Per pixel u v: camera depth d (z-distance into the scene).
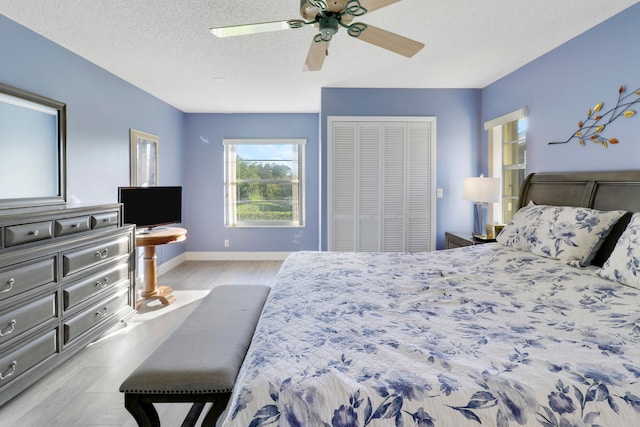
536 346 1.09
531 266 2.04
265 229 5.61
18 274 1.88
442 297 1.61
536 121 3.14
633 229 1.73
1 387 1.79
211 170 5.54
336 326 1.27
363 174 4.11
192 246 5.60
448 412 0.84
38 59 2.63
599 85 2.48
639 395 0.86
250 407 0.87
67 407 1.88
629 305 1.42
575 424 0.82
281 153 5.60
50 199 2.70
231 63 3.25
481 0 2.19
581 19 2.42
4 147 2.33
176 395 1.25
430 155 4.11
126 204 3.44
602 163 2.46
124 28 2.55
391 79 3.76
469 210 4.16
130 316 2.91
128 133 3.86
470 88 4.10
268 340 1.17
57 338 2.16
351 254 2.68
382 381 0.91
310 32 2.62
